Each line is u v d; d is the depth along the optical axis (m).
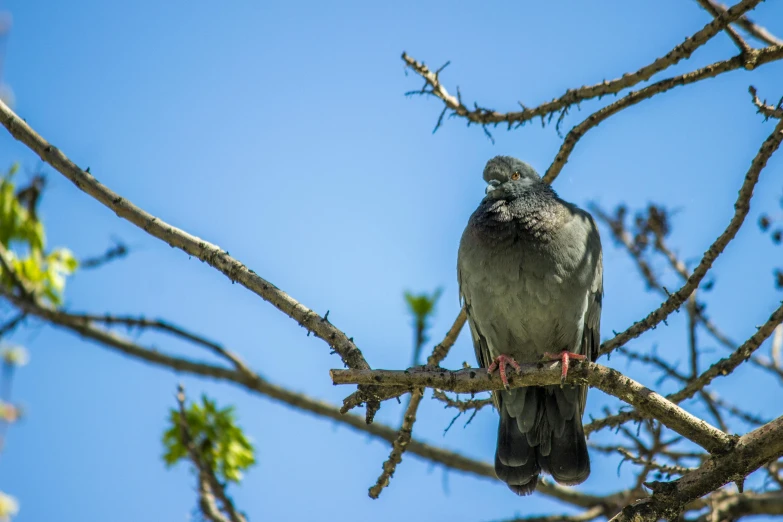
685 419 8.36
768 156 9.05
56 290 13.74
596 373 8.81
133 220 9.34
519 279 10.90
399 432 9.77
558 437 10.99
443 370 8.59
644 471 10.28
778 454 8.15
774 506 11.45
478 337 12.04
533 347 11.48
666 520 8.57
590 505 14.40
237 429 11.84
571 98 10.67
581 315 11.13
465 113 11.16
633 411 10.54
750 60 9.96
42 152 9.46
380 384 8.23
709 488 8.30
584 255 10.97
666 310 10.00
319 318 8.83
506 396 11.07
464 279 11.47
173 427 11.91
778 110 9.37
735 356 9.74
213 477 10.23
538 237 10.89
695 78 10.15
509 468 10.94
